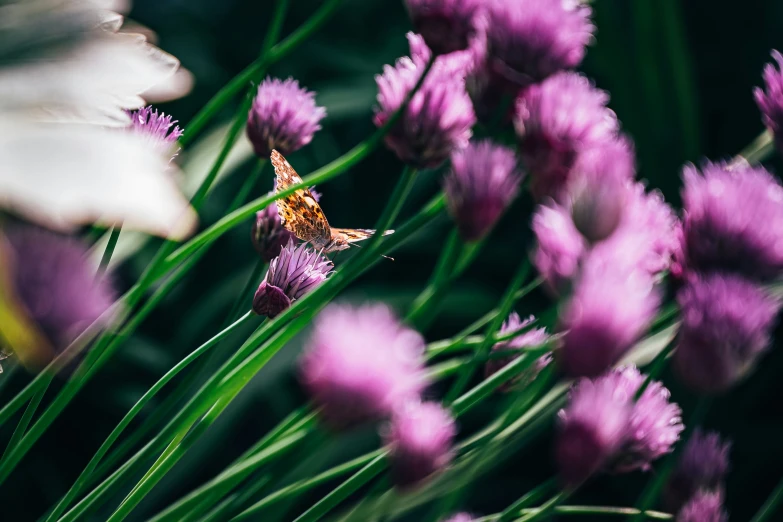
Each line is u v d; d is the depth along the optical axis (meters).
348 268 0.48
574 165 0.45
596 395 0.43
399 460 0.41
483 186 0.45
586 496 1.10
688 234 0.45
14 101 0.31
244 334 0.85
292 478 0.67
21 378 0.83
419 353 0.38
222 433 0.88
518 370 0.48
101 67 0.34
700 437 0.52
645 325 0.40
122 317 0.47
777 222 0.44
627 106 1.20
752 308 0.42
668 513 0.51
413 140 0.48
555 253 0.43
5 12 0.34
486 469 0.55
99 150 0.27
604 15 1.19
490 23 0.46
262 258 0.55
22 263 0.26
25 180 0.25
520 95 0.46
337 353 0.37
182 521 0.48
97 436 1.07
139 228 0.26
